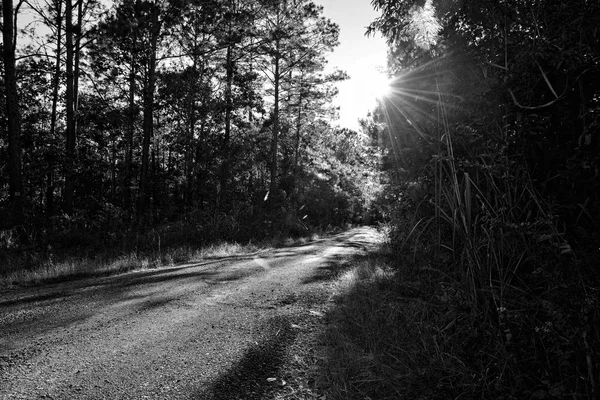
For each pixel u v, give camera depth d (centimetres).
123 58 1823
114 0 1883
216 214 1711
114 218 1404
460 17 353
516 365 230
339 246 1389
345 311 431
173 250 1168
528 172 262
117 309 480
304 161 3938
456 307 291
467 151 294
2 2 1349
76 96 2177
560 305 219
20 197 1297
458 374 246
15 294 593
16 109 1350
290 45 2659
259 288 601
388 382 263
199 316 450
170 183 2302
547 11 266
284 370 309
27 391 266
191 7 1908
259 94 2689
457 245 337
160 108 1894
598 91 255
